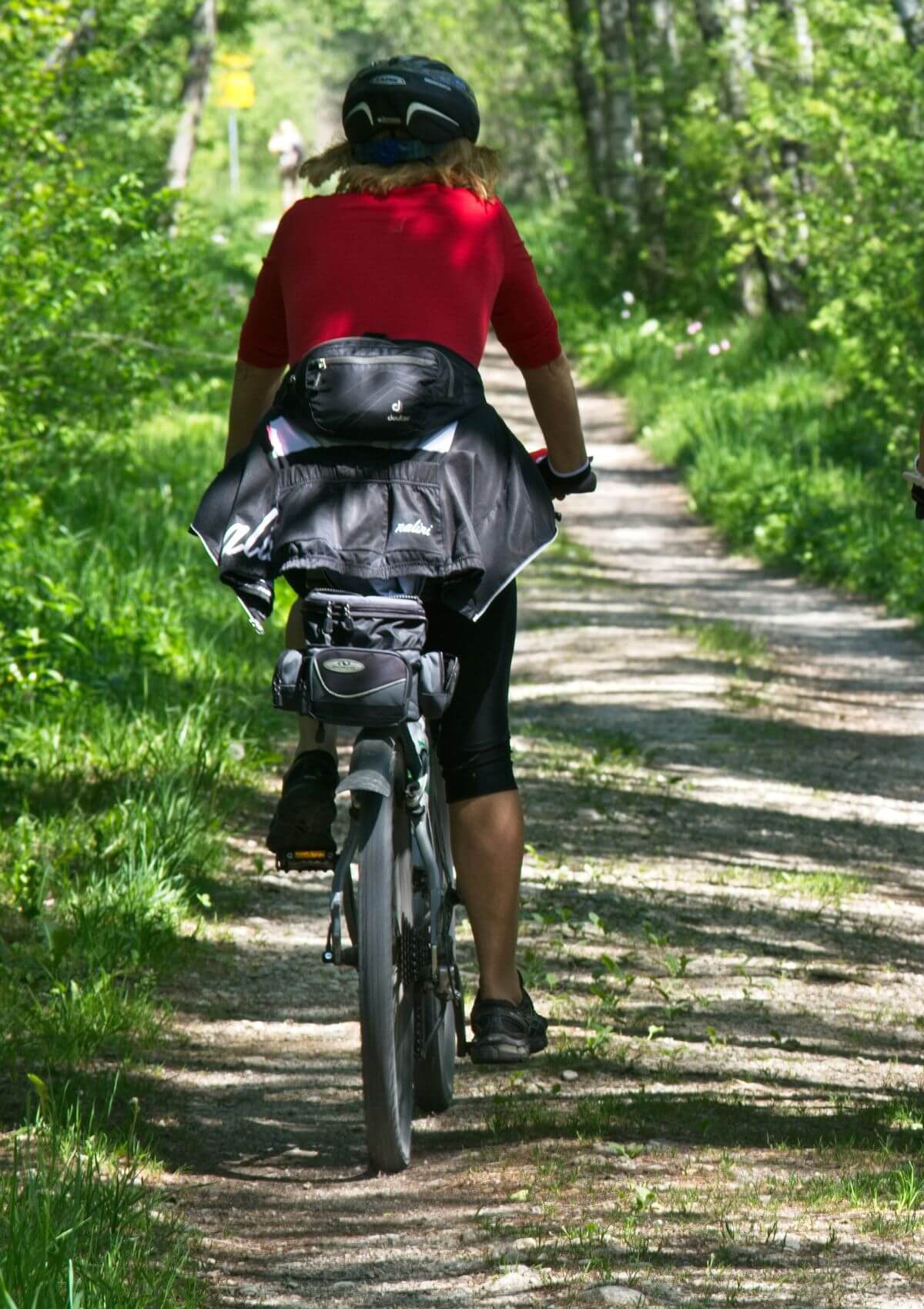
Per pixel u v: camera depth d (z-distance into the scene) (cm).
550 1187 883
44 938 1323
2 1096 1007
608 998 1284
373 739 874
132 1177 853
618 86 9031
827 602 3803
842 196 4975
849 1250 780
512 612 923
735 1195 862
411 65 919
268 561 848
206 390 3756
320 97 18238
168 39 6731
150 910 1396
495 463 853
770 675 2912
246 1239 823
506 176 939
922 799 2127
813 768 2253
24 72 2955
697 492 5266
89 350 3148
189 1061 1130
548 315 929
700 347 7675
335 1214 862
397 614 841
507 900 948
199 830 1645
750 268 8506
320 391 842
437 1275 762
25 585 2675
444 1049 1043
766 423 5803
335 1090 1085
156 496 3750
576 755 2220
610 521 5141
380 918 866
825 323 4875
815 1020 1295
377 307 887
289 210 929
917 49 4884
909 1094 1110
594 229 9794
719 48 7194
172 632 2556
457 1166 938
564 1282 740
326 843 909
